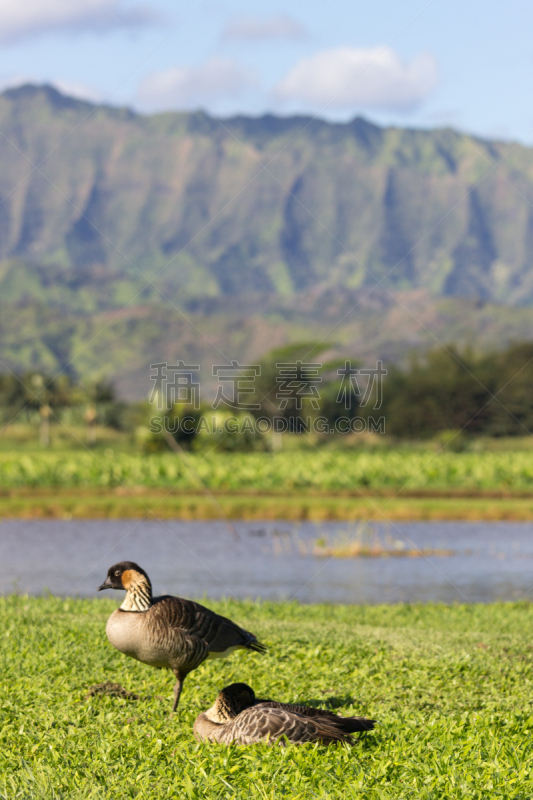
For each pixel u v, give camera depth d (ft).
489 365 387.75
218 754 31.17
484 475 237.66
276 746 31.14
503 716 37.52
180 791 28.12
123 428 374.02
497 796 27.53
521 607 86.58
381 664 48.37
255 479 231.09
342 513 189.98
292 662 49.03
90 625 57.93
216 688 43.60
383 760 30.76
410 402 361.10
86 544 150.10
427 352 417.90
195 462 245.04
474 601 101.81
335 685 44.09
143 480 231.09
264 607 78.54
